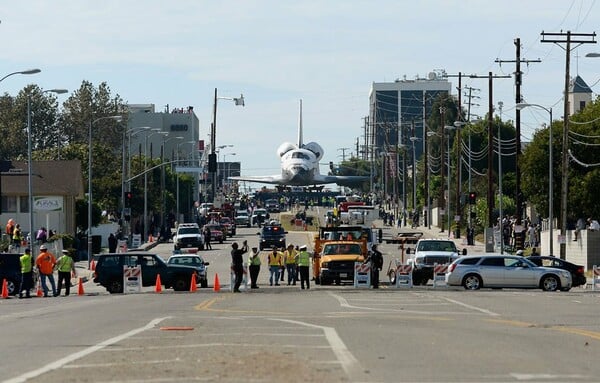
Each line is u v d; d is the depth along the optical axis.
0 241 151.00
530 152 178.12
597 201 173.38
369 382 34.94
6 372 38.94
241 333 53.94
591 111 178.62
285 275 140.38
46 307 82.38
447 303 83.06
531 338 52.59
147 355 43.03
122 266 109.19
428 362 40.97
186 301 87.31
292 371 37.34
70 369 38.91
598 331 57.72
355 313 71.62
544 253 167.50
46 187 195.75
